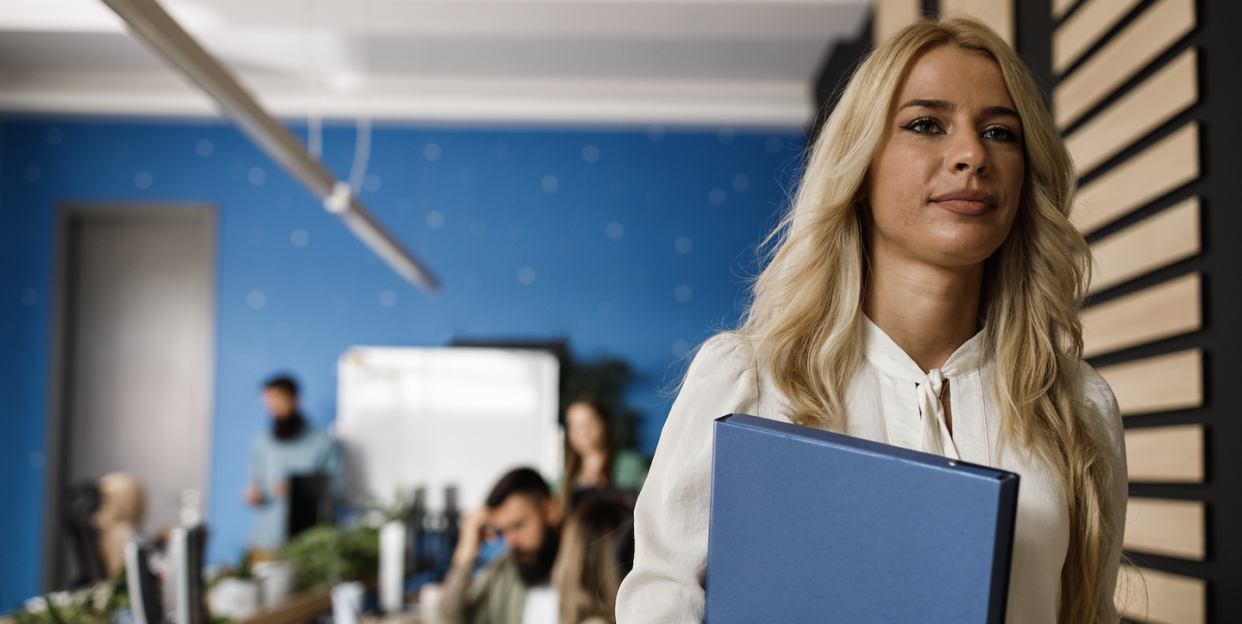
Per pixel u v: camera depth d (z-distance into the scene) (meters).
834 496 0.58
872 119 0.76
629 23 4.70
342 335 7.02
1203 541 1.95
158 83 6.86
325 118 7.07
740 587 0.62
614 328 7.10
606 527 2.57
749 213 7.13
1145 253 2.16
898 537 0.56
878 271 0.80
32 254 6.93
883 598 0.56
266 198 7.06
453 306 7.10
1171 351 2.09
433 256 7.15
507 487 3.00
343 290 7.05
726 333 0.82
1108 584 0.81
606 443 4.39
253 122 3.11
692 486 0.74
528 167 7.20
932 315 0.78
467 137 7.21
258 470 6.12
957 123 0.74
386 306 7.06
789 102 6.93
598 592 2.52
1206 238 1.96
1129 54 2.22
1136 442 2.22
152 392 6.93
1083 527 0.76
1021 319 0.82
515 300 7.12
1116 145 2.29
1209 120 1.94
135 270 7.02
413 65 6.62
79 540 4.24
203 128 7.09
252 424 6.91
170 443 6.89
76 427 6.90
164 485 6.86
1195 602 1.96
